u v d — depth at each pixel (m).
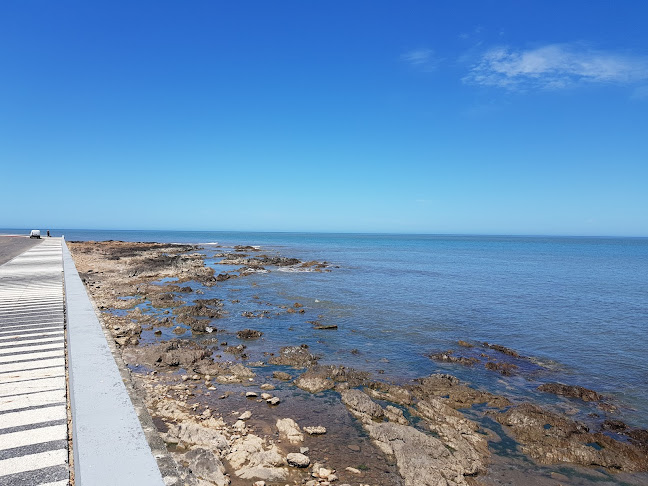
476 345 17.28
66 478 4.58
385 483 7.62
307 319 21.20
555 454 9.02
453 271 47.88
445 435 9.54
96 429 3.41
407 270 47.97
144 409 5.43
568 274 46.38
